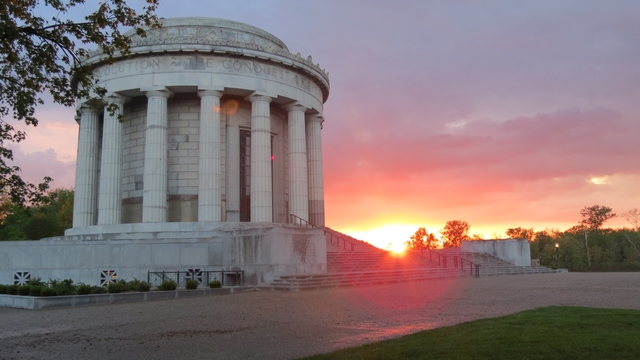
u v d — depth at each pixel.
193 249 35.44
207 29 46.09
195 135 45.34
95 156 46.38
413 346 12.44
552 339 13.02
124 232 40.62
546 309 19.02
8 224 71.81
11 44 16.95
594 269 69.38
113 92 43.19
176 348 13.78
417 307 21.03
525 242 54.50
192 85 42.72
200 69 42.94
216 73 43.19
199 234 39.06
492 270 47.94
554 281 36.78
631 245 115.00
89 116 46.31
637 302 22.11
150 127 42.19
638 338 13.09
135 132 46.25
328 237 46.88
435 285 33.12
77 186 45.66
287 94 46.53
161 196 41.62
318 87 51.69
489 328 14.75
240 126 46.66
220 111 45.84
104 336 15.96
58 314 21.52
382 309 20.56
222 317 19.27
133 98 46.03
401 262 43.44
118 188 43.16
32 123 18.38
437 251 54.41
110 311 22.05
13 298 24.92
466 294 26.48
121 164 44.12
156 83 42.53
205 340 14.76
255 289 30.97
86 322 19.03
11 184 18.20
